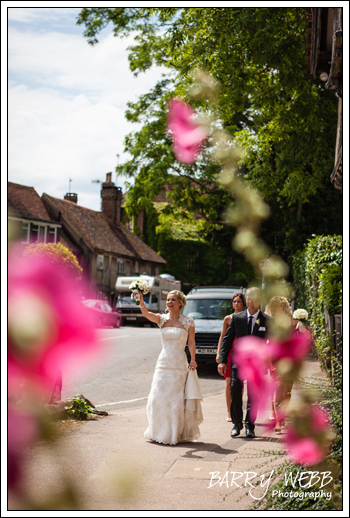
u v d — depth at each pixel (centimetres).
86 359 88
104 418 752
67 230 4531
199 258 5703
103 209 5522
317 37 1065
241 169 2498
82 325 89
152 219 5769
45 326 86
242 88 1193
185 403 631
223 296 1540
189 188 2934
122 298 3728
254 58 1130
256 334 697
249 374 275
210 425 745
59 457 89
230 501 387
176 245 5688
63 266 91
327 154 1639
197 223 3491
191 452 565
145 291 672
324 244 1305
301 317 736
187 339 660
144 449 566
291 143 1502
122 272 5044
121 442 594
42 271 88
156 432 611
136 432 662
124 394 1046
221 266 5641
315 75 1208
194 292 1608
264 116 1605
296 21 1134
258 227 2844
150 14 944
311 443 191
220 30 1107
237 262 5622
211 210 3067
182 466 495
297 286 2069
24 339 86
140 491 88
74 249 4375
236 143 2188
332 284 908
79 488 88
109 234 5144
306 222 2591
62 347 87
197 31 1134
